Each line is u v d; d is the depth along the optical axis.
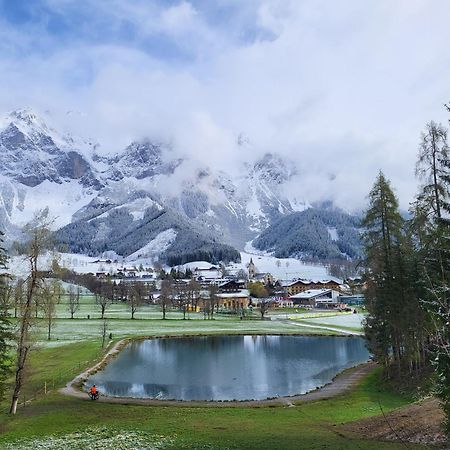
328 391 54.38
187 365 81.25
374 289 53.44
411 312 46.66
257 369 77.50
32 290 41.53
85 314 169.25
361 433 31.31
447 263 28.14
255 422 38.75
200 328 136.50
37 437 34.75
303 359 87.62
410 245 46.97
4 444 32.84
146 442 32.50
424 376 47.03
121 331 124.88
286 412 43.44
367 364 75.12
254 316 184.12
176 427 37.16
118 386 63.97
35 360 77.06
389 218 48.41
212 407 46.84
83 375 68.88
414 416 31.88
